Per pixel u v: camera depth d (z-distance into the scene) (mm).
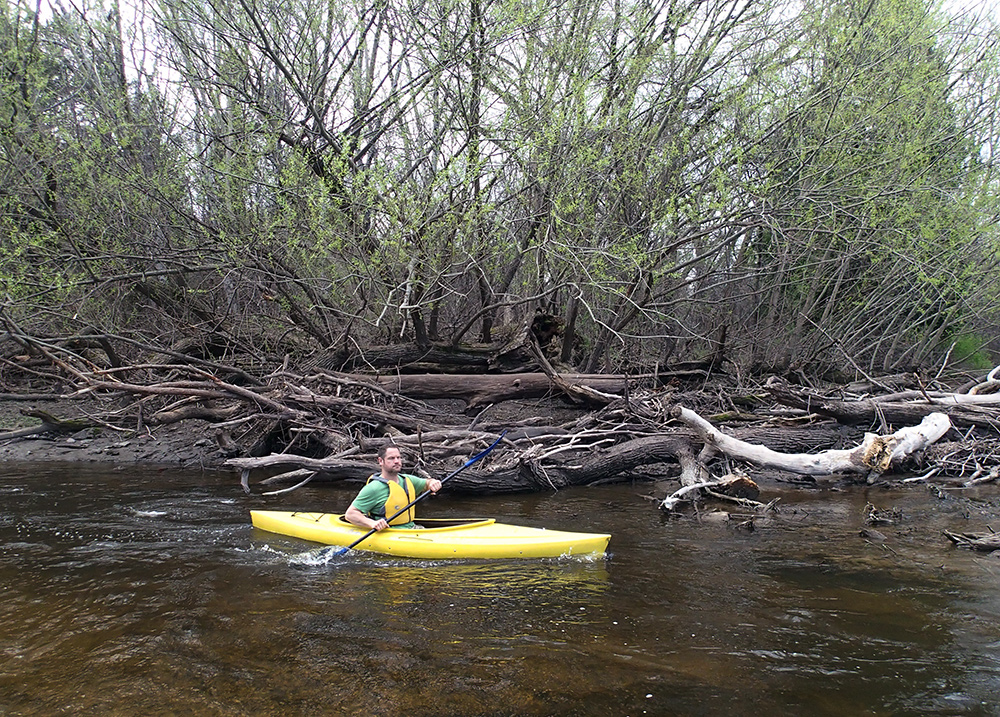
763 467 9164
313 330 10953
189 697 3338
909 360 14359
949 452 9117
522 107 9180
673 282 11352
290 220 8938
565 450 8797
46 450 10062
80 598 4605
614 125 9594
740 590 4832
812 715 3207
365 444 8383
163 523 6555
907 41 9844
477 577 5148
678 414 8578
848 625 4207
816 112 9781
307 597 4680
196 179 9711
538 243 9859
